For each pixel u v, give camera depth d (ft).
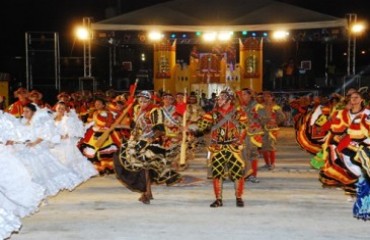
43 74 95.81
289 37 73.31
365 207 24.00
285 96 89.30
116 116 37.29
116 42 75.10
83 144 37.17
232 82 80.48
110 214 25.79
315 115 40.88
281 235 22.03
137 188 28.02
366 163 23.40
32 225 23.79
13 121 24.18
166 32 73.92
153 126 27.61
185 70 82.43
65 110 33.58
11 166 24.00
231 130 26.68
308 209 26.71
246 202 28.32
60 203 28.27
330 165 30.17
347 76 74.28
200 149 50.47
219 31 70.90
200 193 30.78
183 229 22.98
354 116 28.02
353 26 69.41
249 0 74.69
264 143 39.86
